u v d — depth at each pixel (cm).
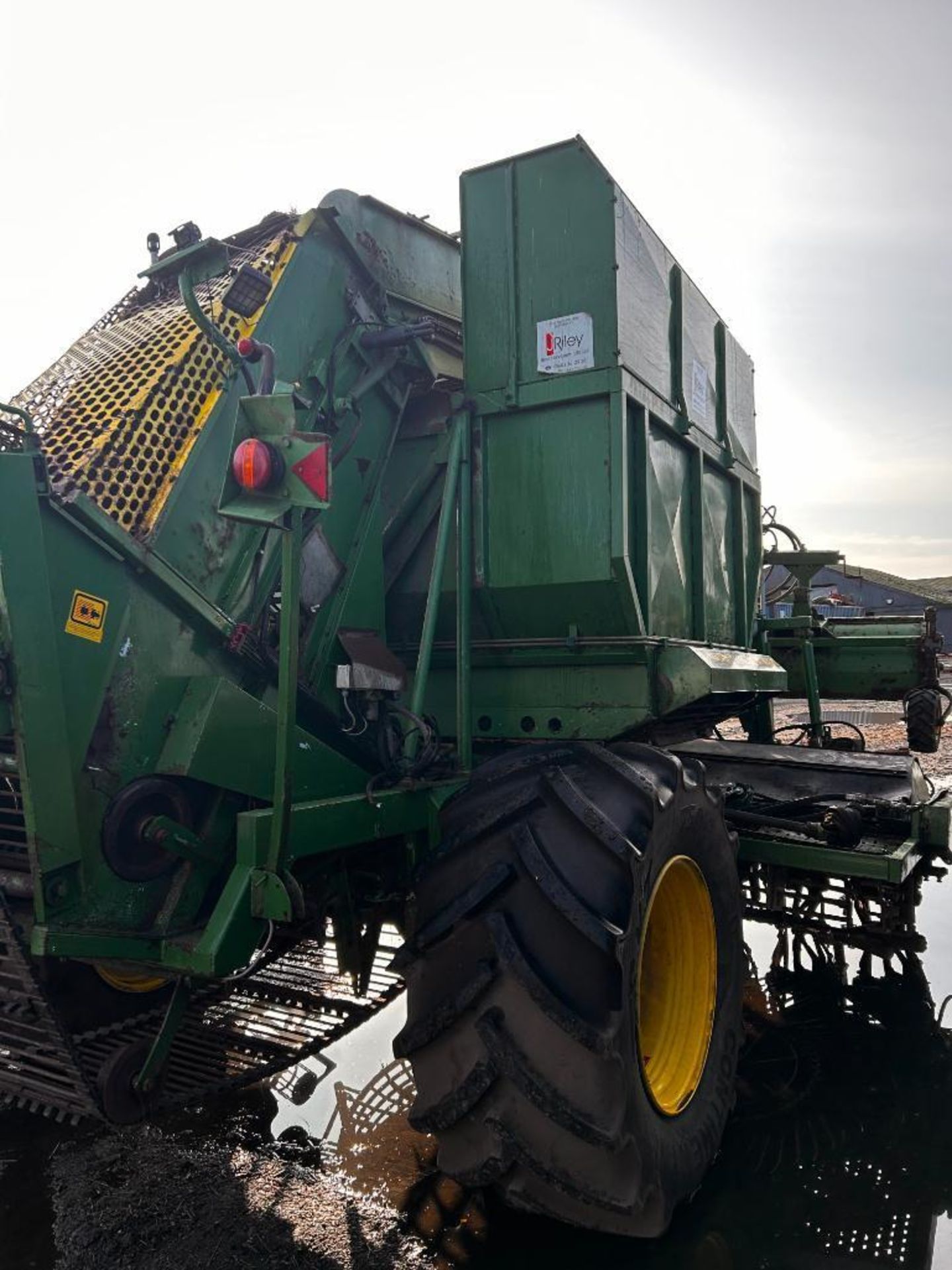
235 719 279
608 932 233
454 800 291
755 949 510
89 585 255
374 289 386
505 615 379
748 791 446
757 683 430
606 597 355
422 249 427
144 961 258
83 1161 290
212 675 293
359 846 315
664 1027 296
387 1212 263
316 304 354
